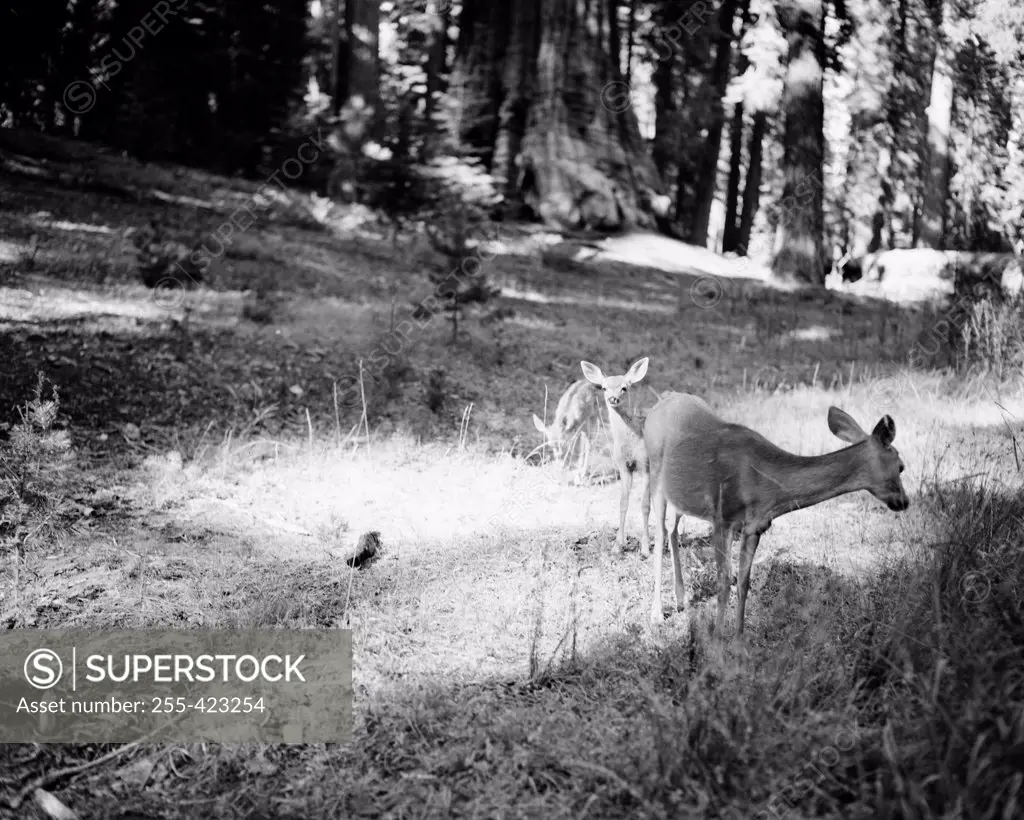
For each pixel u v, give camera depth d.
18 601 6.31
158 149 24.41
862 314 19.94
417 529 8.13
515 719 4.89
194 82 25.84
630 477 7.66
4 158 20.75
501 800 4.30
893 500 5.18
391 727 5.03
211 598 6.57
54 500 7.84
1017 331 12.31
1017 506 6.97
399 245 19.94
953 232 15.57
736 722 4.42
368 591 6.79
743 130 35.59
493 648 5.87
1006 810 3.47
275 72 27.14
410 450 10.30
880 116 33.50
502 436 11.22
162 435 10.05
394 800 4.41
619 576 7.02
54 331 11.88
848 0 27.53
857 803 3.87
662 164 32.97
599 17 27.03
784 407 11.80
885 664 4.96
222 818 4.41
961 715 4.15
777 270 23.75
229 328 13.34
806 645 5.23
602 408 11.97
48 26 24.50
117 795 4.62
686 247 26.28
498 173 26.45
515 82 27.00
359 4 22.83
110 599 6.49
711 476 5.52
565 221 25.78
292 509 8.57
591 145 26.56
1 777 4.66
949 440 9.58
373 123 21.92
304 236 19.89
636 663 5.50
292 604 6.43
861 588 6.18
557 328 16.25
